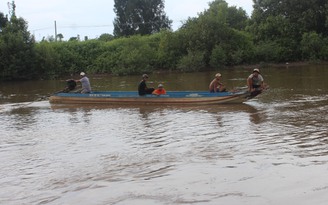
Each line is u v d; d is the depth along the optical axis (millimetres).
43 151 10969
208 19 46812
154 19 73188
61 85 36000
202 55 44719
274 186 7305
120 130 13180
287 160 8781
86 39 55875
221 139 11125
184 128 12922
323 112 14383
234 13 60031
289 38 48906
